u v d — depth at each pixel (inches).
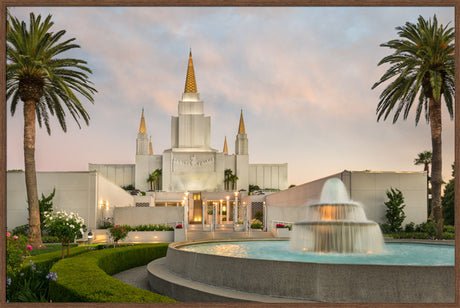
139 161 3848.4
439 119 1101.1
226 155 4005.9
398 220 1216.8
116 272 607.8
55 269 401.4
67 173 1369.3
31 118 1000.2
